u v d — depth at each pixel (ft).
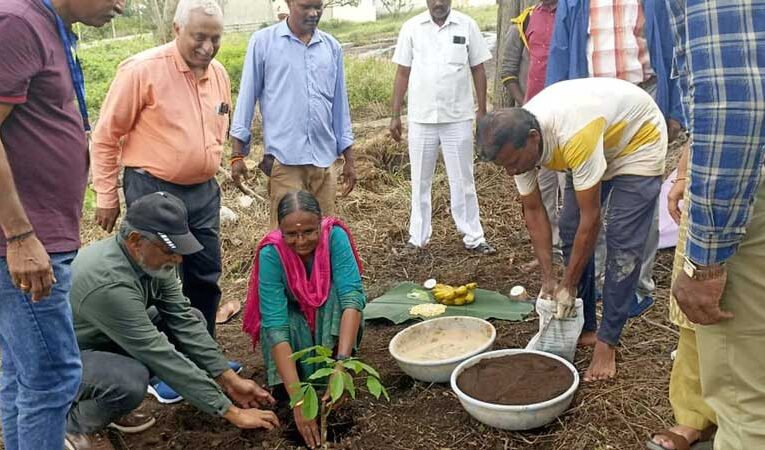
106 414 9.86
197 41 11.12
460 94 16.69
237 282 16.96
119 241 9.78
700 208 6.04
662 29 13.57
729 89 5.66
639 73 13.69
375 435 10.51
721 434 6.95
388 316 14.14
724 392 6.87
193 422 11.26
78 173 8.18
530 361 10.91
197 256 12.31
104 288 9.47
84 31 62.23
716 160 5.82
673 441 9.04
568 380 10.37
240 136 14.52
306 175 14.90
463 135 16.83
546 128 10.18
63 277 8.11
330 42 14.90
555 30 14.07
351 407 11.27
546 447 9.90
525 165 10.19
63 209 8.05
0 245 7.55
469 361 10.96
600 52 13.69
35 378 8.07
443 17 16.56
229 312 15.14
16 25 7.18
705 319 6.53
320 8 14.15
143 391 9.86
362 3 82.48
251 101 14.48
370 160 23.47
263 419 10.18
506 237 18.47
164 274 9.80
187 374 9.79
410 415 10.94
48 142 7.79
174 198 9.78
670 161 19.98
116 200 11.73
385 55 46.57
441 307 14.02
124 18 64.54
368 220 20.18
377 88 33.60
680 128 13.75
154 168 11.48
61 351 8.15
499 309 14.08
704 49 5.76
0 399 8.72
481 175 21.88
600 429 10.04
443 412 10.91
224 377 10.64
